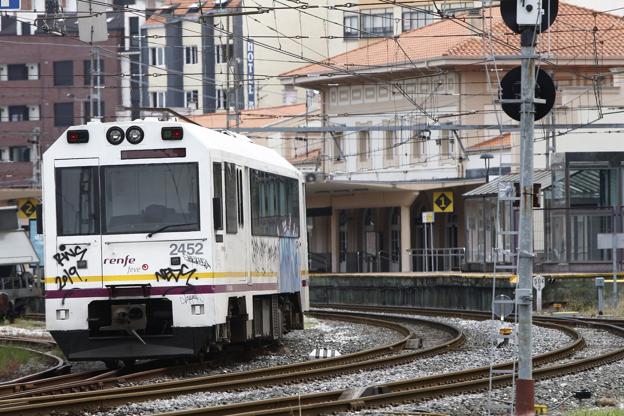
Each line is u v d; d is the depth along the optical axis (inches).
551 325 3693.4
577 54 6850.4
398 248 7293.3
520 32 1585.9
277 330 2908.5
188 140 2358.5
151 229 2346.2
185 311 2330.2
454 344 3019.2
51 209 2370.8
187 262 2337.6
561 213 5073.8
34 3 3486.7
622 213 5049.2
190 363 2496.3
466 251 5536.4
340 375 2316.7
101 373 2381.9
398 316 4212.6
